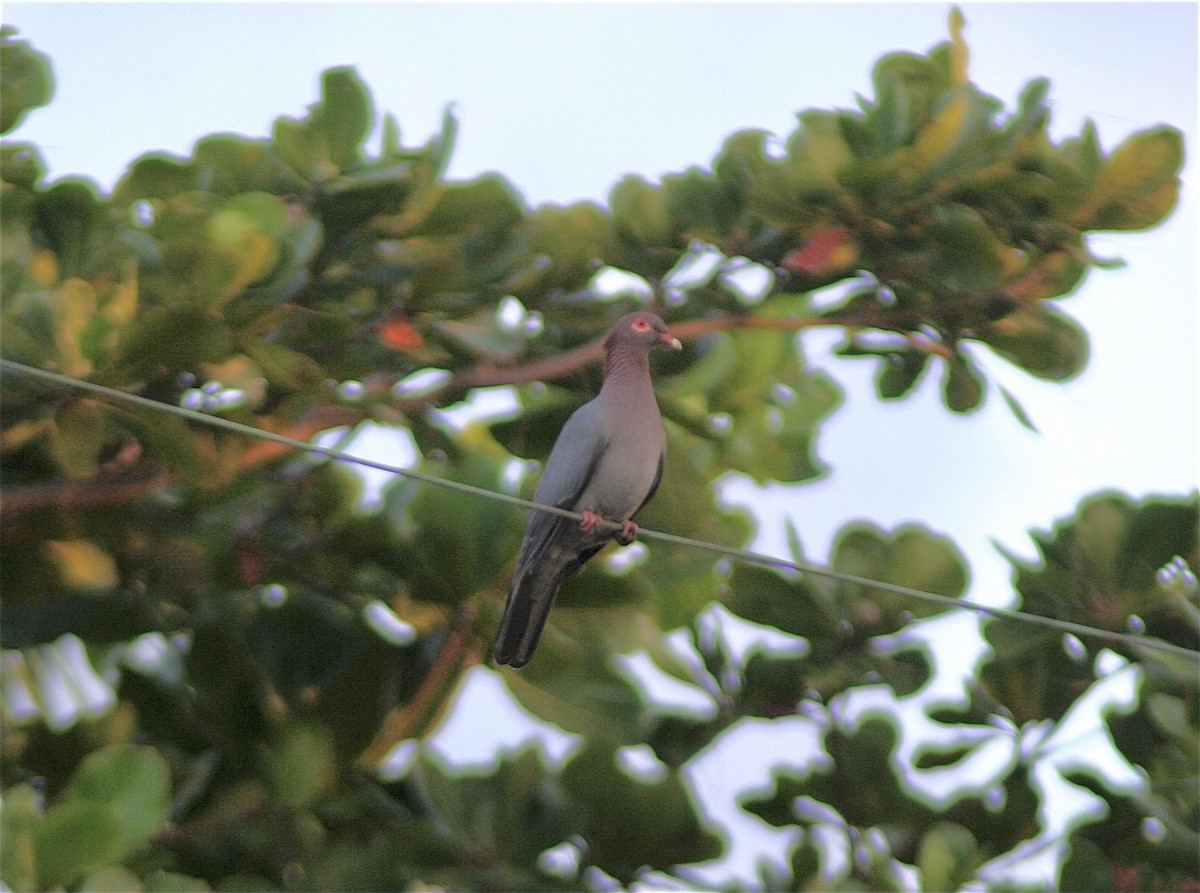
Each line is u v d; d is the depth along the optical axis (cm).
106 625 1214
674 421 1373
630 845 1168
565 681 1209
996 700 1290
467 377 1340
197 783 1159
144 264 1149
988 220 1398
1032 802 1262
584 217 1405
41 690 1247
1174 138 1334
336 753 1159
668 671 1281
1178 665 1247
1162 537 1285
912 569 1294
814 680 1252
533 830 1154
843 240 1394
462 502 1170
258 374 1220
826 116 1477
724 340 1411
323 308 1268
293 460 1255
